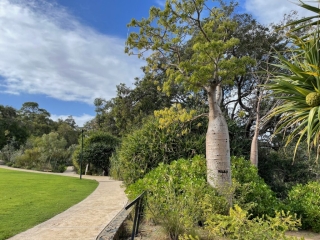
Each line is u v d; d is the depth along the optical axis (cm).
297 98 312
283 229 296
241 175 707
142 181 655
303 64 332
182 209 443
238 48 1209
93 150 2156
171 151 912
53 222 517
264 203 621
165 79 1252
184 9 605
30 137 3594
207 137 591
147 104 1800
